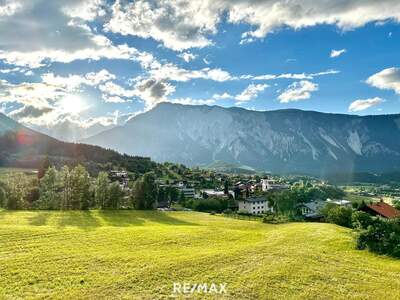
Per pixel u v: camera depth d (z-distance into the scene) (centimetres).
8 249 4625
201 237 5934
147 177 12912
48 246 4850
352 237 5922
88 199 11456
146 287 3403
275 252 4872
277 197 14112
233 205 18062
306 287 3609
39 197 11731
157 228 6775
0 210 10162
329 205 12456
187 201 17125
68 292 3238
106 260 4200
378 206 10912
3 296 3109
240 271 3969
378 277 4084
